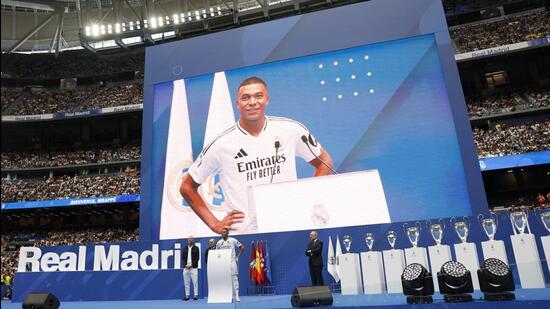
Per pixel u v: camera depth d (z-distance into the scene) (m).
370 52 12.87
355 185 12.00
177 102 14.47
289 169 12.75
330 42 13.29
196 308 7.32
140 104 36.16
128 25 30.88
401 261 7.51
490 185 29.41
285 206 12.45
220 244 8.66
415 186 11.55
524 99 30.20
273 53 13.80
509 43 30.80
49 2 31.81
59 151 39.97
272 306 5.23
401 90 12.32
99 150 39.12
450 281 5.05
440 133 11.69
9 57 40.69
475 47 31.89
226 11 30.38
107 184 34.16
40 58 41.53
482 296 5.07
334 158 12.44
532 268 5.81
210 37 14.64
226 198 13.12
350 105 12.68
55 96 41.28
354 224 11.70
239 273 10.36
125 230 34.59
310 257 8.80
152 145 14.35
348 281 7.96
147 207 13.82
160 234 13.43
